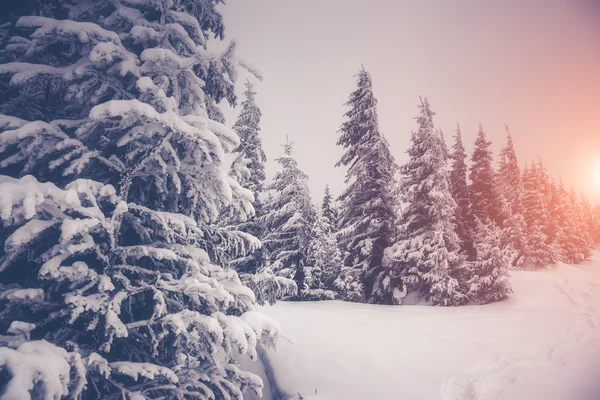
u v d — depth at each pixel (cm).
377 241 2236
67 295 421
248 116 1956
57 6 601
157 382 494
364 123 2280
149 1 573
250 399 827
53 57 562
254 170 1919
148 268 567
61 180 536
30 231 387
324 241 2323
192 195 571
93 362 394
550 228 4338
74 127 534
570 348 1178
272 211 2178
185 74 556
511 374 966
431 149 2267
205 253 582
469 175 3684
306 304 1814
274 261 2170
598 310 1909
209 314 548
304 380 869
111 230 445
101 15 600
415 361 1004
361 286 2208
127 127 510
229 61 549
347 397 810
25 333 384
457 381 915
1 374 319
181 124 478
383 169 2192
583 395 842
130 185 544
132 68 498
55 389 320
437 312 1623
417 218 2277
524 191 4466
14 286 459
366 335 1182
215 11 720
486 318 1481
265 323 540
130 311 492
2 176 427
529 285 2603
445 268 2011
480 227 2602
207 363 552
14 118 461
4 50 524
